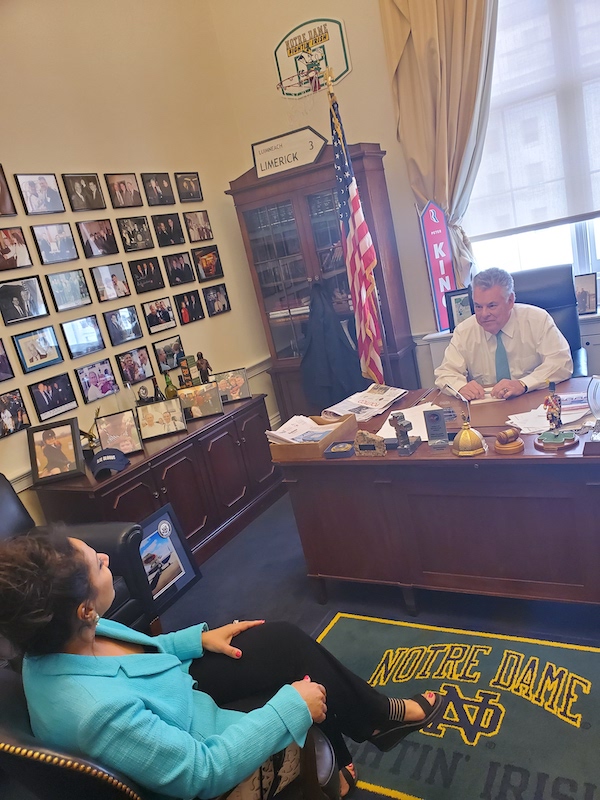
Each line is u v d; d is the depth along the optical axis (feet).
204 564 10.14
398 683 6.33
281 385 13.66
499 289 7.86
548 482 5.93
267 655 4.59
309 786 3.64
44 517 9.30
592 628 6.52
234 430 11.09
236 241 13.76
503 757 5.19
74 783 2.95
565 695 5.70
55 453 9.00
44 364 9.43
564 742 5.21
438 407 7.71
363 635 7.27
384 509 7.02
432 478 6.53
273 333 13.39
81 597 3.42
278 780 3.81
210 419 10.75
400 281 12.61
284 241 12.46
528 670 6.10
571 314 9.27
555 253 11.76
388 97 11.87
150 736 3.23
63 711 3.20
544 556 6.31
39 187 9.49
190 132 12.55
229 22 13.05
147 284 11.35
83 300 10.11
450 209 11.63
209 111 13.05
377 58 11.75
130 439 9.65
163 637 4.63
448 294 11.28
